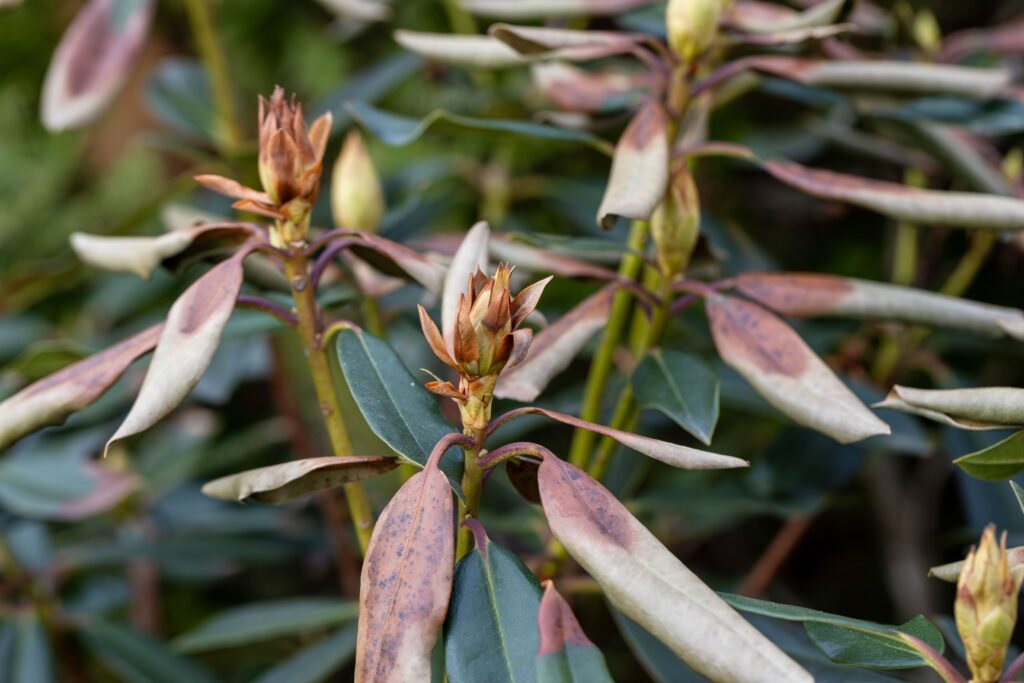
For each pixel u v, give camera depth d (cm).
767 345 72
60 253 161
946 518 140
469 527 65
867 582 144
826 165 122
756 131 122
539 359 74
